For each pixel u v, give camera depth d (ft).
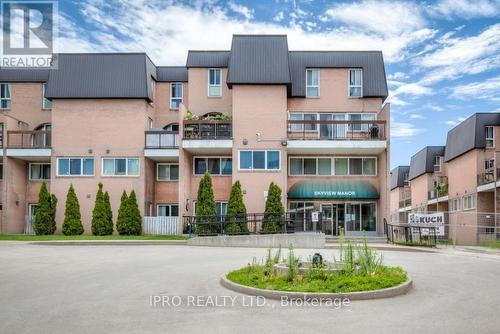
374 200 106.11
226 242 80.94
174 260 58.29
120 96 107.34
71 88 108.06
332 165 107.55
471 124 139.85
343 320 29.76
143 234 102.58
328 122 99.35
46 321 29.89
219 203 108.27
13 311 32.50
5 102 118.21
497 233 122.93
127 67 109.40
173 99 117.50
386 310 32.35
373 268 42.29
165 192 112.78
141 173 106.42
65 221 101.71
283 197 100.12
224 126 102.94
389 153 99.40
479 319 30.07
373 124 103.50
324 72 110.52
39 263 55.67
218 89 112.47
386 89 108.37
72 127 108.06
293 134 106.93
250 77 102.73
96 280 44.14
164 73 118.01
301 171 107.55
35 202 113.39
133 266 52.95
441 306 33.68
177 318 30.45
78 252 68.54
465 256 69.67
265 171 101.04
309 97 109.60
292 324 28.84
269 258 44.06
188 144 101.65
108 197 103.71
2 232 105.91
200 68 112.88
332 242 90.22
